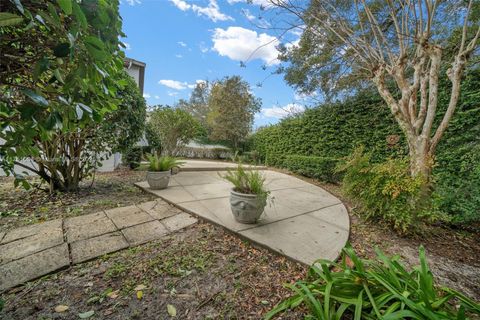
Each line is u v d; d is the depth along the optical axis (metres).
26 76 1.13
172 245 2.29
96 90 1.09
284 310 1.48
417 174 2.96
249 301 1.57
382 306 1.22
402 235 2.82
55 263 1.86
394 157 5.07
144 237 2.41
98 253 2.05
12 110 0.94
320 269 1.67
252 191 2.81
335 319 1.23
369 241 2.61
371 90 5.71
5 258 1.88
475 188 3.20
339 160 5.54
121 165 7.34
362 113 5.95
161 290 1.63
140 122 4.93
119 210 3.14
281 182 6.02
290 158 7.78
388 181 2.88
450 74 3.27
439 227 3.18
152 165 4.37
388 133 5.31
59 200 3.47
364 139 5.84
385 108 5.36
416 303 1.17
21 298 1.49
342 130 6.46
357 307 1.20
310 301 1.34
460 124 3.91
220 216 3.00
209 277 1.80
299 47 5.67
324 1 3.82
